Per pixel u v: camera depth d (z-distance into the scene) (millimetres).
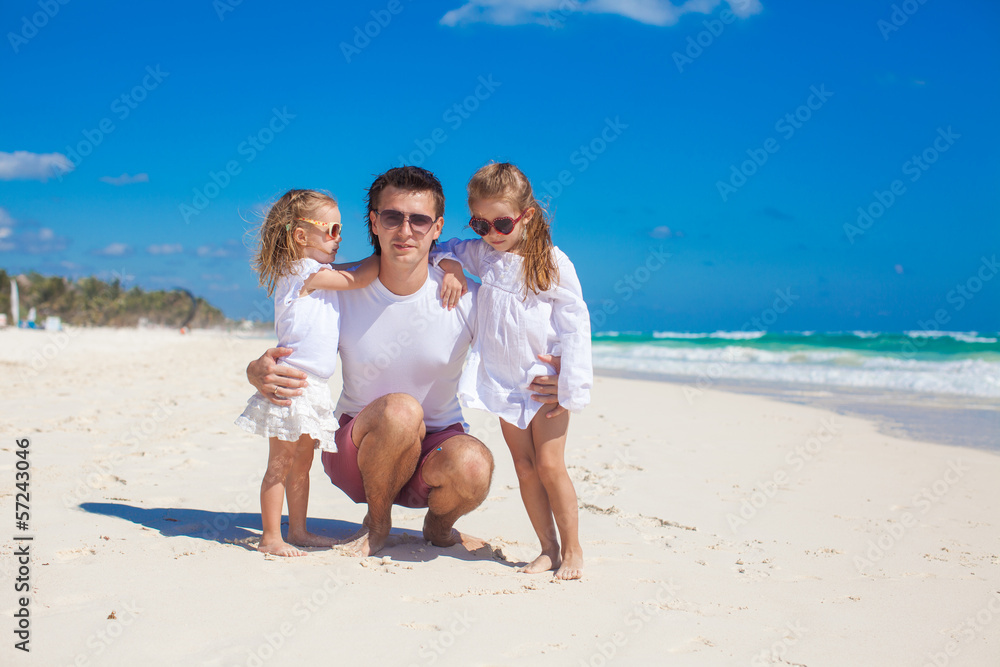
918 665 2145
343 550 3023
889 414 8375
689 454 5812
